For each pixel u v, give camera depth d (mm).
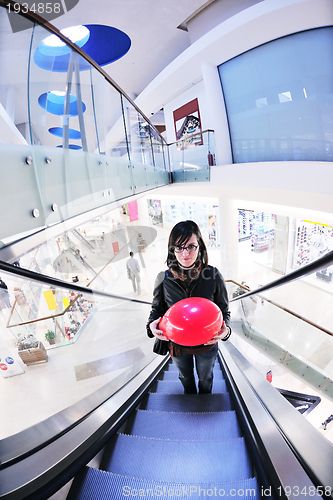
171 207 13164
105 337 4469
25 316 4648
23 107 2031
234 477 977
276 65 5656
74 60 2609
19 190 1749
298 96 5535
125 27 6297
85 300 4992
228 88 6719
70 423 1090
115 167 3715
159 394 1746
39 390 3463
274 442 914
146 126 5871
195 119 8828
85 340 4383
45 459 875
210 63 6609
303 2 4496
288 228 8836
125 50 7551
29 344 3893
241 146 6898
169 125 10242
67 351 4117
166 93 8891
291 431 931
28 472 815
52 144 2309
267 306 4977
